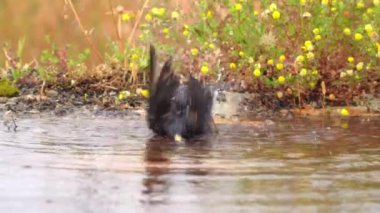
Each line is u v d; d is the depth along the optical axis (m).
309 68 12.98
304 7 13.06
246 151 10.19
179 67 13.28
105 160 9.70
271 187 8.43
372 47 12.86
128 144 10.65
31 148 10.32
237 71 13.15
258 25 13.11
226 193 8.20
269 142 10.74
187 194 8.17
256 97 13.05
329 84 13.15
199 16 13.52
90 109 12.98
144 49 14.04
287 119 12.37
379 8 12.92
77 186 8.49
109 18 18.72
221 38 13.24
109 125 11.91
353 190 8.32
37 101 13.30
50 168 9.27
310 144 10.60
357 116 12.62
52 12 19.78
